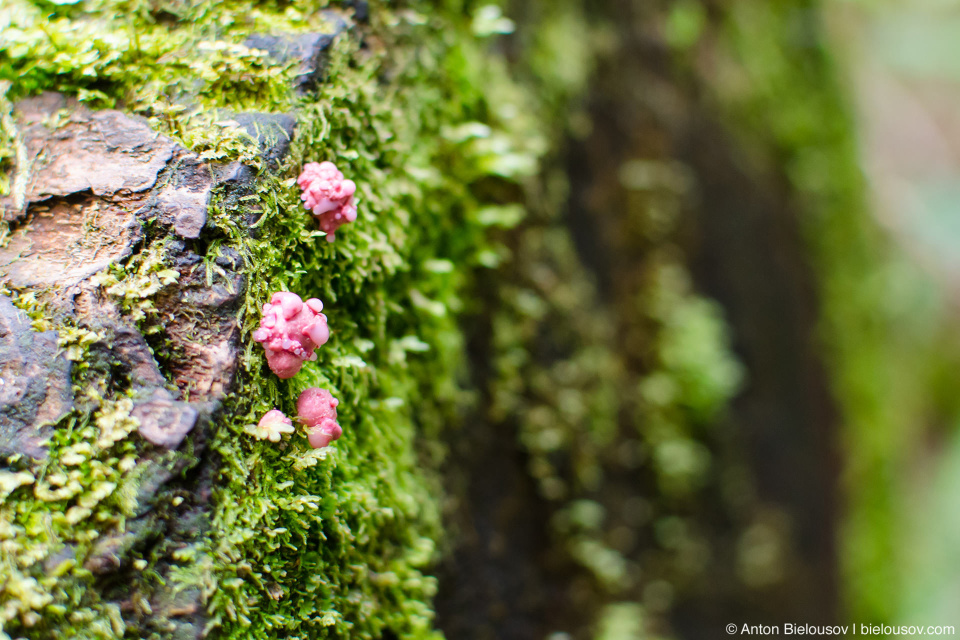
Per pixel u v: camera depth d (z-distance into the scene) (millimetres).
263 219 224
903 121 784
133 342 216
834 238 553
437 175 264
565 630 305
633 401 359
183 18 237
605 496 331
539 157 302
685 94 398
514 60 296
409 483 252
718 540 410
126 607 211
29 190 223
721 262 426
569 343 313
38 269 218
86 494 209
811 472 498
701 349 389
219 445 218
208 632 214
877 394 593
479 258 277
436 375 265
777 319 475
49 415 209
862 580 544
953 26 760
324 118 235
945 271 758
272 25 240
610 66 343
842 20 629
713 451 408
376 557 244
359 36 248
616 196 348
